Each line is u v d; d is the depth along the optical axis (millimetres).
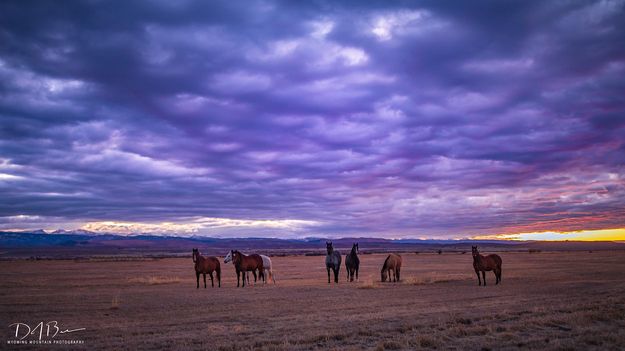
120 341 11742
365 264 62219
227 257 28234
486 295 20969
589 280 29172
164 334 12547
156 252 198000
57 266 62250
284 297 21000
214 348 10578
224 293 23172
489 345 10500
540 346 10320
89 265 65562
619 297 18047
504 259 70125
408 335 11750
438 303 18188
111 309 17594
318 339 11383
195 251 26375
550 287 24484
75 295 22859
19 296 22469
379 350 10219
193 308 17656
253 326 13516
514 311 15156
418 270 44562
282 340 11242
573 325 12578
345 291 23594
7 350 11000
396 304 18078
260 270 29625
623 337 10828
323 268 52031
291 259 86062
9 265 65938
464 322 13562
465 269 45844
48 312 16969
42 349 11055
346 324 13414
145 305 18625
